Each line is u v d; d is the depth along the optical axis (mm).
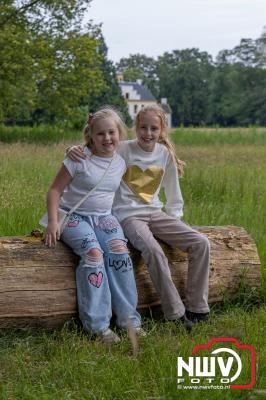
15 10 26766
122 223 4887
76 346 4234
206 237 4930
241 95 102188
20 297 4379
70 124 30766
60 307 4492
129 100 113688
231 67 108125
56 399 3539
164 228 4938
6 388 3670
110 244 4602
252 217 8367
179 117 119375
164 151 5078
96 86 30172
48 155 14688
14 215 6996
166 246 5059
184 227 4910
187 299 4914
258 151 20453
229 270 5301
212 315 5043
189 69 118438
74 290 4543
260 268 5426
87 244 4488
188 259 4922
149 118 4898
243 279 5348
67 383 3752
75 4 27609
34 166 12008
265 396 3680
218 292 5254
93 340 4441
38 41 27266
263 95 100312
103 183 4672
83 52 28516
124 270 4590
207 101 115938
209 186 10836
